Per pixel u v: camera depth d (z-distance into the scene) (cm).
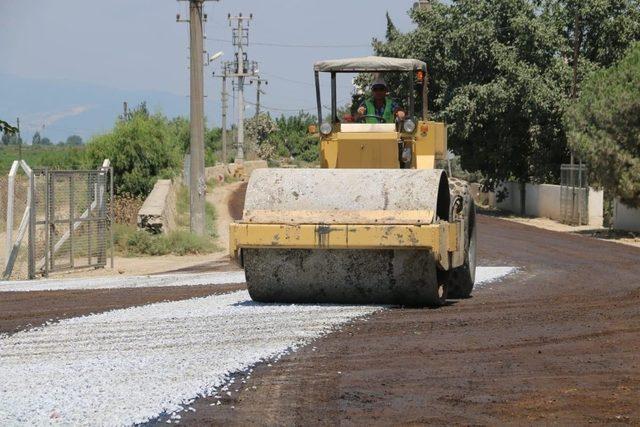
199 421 2103
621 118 8688
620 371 2609
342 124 4109
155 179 11356
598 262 6312
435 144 4078
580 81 12444
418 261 3494
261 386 2420
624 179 8694
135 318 3478
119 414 2131
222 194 15750
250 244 3484
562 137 12519
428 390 2389
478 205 15638
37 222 5753
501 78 12600
